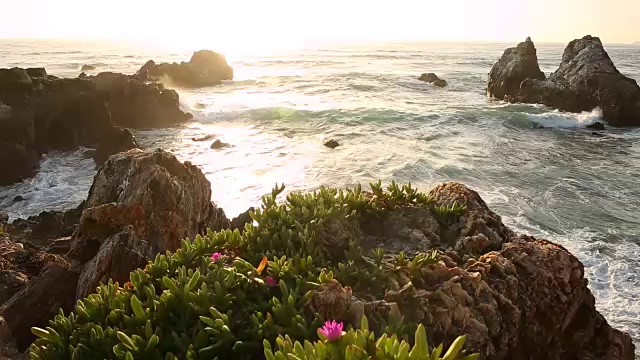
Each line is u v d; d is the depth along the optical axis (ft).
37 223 40.47
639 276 35.45
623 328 28.76
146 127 93.40
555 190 56.70
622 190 57.21
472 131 93.04
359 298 12.09
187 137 84.48
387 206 17.13
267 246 14.01
